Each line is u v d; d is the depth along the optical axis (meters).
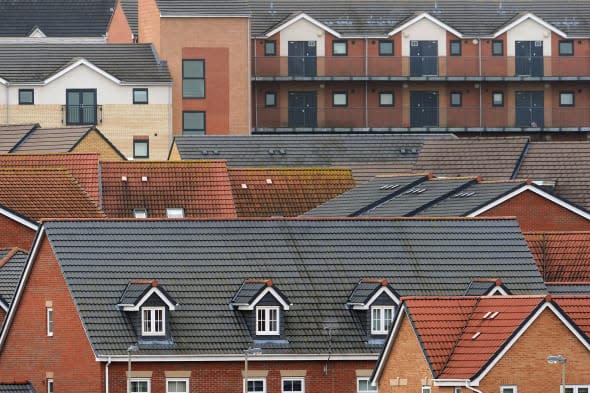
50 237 157.88
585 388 140.38
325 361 155.62
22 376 160.00
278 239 162.12
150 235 159.88
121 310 153.50
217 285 157.25
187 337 153.75
